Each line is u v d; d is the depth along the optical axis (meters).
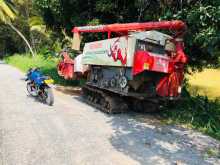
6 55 51.22
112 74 10.16
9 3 35.00
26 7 35.31
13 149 6.33
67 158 5.98
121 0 13.59
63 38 18.03
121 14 14.22
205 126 9.13
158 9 12.62
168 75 9.20
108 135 7.63
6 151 6.21
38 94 11.45
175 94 9.30
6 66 32.09
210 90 20.62
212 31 8.59
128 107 11.09
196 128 8.99
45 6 14.55
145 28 9.49
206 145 7.40
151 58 8.39
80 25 14.29
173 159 6.27
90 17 14.35
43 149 6.41
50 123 8.47
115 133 7.84
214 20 8.66
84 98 12.29
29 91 12.49
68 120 8.90
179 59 9.06
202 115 10.03
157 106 10.84
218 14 8.52
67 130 7.87
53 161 5.80
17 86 15.54
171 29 9.84
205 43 8.77
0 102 11.13
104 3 13.18
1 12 32.66
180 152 6.73
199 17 8.96
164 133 8.18
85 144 6.85
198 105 10.80
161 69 8.73
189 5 11.29
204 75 28.31
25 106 10.57
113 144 6.96
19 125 8.13
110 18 14.46
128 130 8.22
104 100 10.50
